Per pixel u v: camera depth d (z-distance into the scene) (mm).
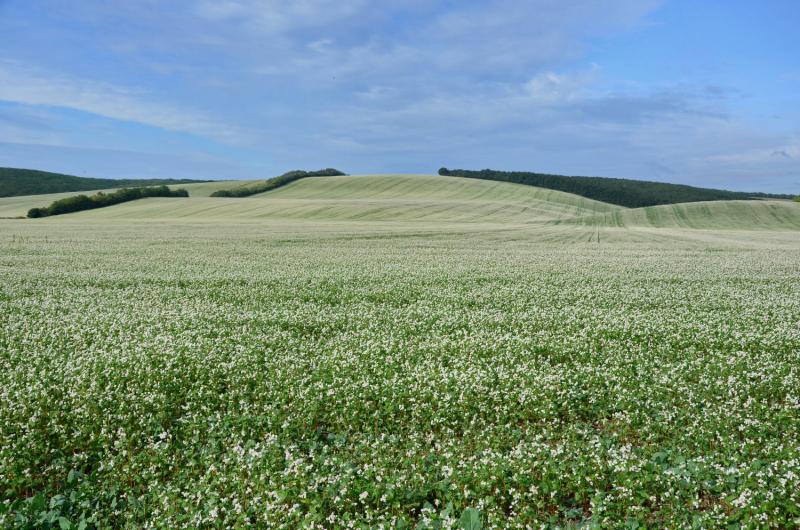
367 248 40000
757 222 73625
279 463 6871
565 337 12977
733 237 54125
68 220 78062
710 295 19844
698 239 51281
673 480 6137
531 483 6305
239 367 10609
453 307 17578
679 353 11750
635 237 53406
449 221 80062
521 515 5656
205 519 5559
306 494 6031
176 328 13938
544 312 16250
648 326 14117
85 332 13422
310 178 157500
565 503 6281
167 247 39469
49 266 28172
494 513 5691
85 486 6398
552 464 6559
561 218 89625
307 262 30609
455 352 11953
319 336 14117
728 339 12789
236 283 23000
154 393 9102
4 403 8562
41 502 6086
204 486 6172
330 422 8461
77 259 31469
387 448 7383
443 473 6441
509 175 192375
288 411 8578
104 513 6047
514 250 39594
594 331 13805
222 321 15219
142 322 14969
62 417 8344
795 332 13227
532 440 7641
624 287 22172
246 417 8188
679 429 7824
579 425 8281
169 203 107125
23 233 52250
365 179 151000
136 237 48125
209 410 8633
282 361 11086
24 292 20000
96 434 7754
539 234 56156
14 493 6500
